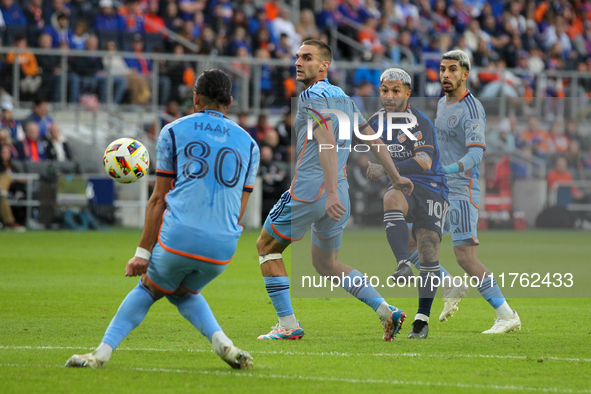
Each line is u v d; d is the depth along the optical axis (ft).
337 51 270.46
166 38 242.99
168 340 62.59
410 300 93.45
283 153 220.02
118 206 208.33
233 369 51.01
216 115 51.26
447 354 57.72
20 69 215.31
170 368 51.19
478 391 45.75
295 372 50.42
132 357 54.95
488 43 304.91
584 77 273.54
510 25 317.22
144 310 51.03
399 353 57.98
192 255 48.49
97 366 50.21
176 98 231.09
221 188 49.60
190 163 49.42
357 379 48.49
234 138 50.93
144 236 49.39
